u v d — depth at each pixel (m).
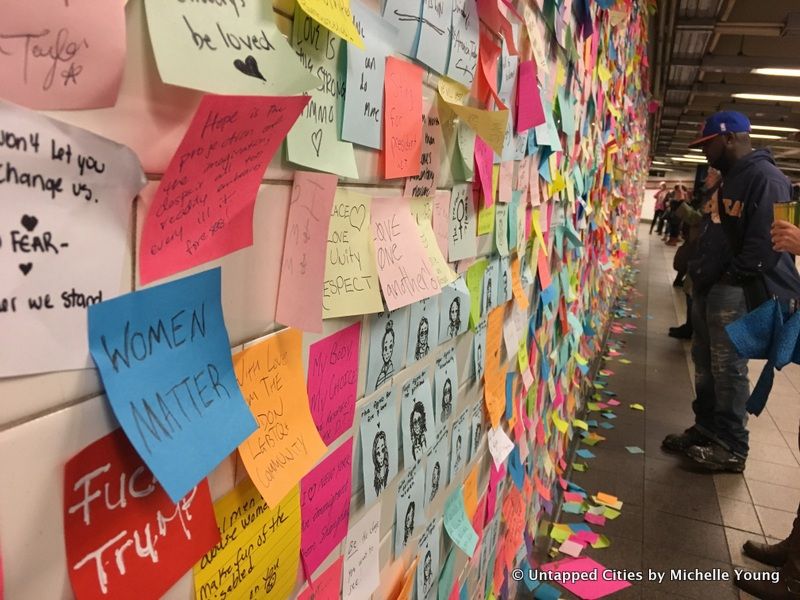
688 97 9.80
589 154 2.23
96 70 0.24
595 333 3.87
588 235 2.77
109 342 0.27
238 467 0.40
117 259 0.27
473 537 0.98
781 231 1.90
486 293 0.98
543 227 1.48
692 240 4.84
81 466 0.27
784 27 5.53
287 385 0.44
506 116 0.64
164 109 0.29
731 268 2.50
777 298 1.85
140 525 0.31
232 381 0.36
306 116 0.41
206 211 0.32
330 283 0.48
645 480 2.68
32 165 0.23
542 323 1.66
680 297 7.28
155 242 0.30
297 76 0.36
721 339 2.59
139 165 0.27
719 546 2.19
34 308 0.24
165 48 0.28
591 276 3.18
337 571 0.58
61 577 0.27
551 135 1.31
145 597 0.32
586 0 1.58
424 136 0.62
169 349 0.31
